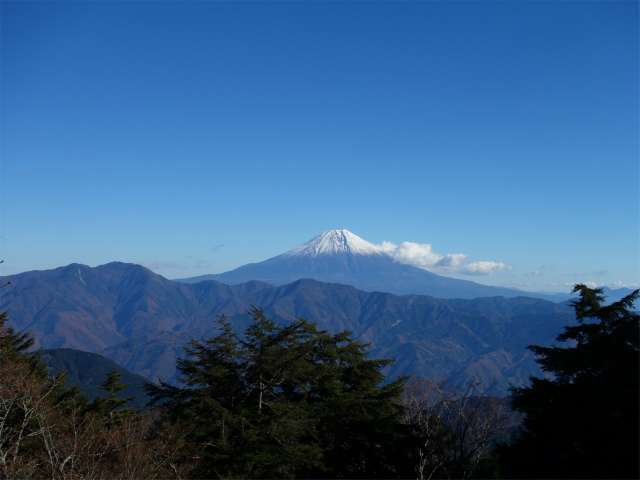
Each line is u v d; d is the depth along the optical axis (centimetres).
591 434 1420
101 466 1452
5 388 1481
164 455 1562
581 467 1375
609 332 1612
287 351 2080
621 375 1406
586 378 1521
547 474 1464
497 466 1988
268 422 1909
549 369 1656
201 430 1884
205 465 1781
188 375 2041
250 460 1773
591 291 1698
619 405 1374
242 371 2091
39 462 1473
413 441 2072
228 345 2075
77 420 1844
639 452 1261
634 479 1280
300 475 2041
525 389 1667
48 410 1559
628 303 1588
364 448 2095
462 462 2017
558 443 1462
